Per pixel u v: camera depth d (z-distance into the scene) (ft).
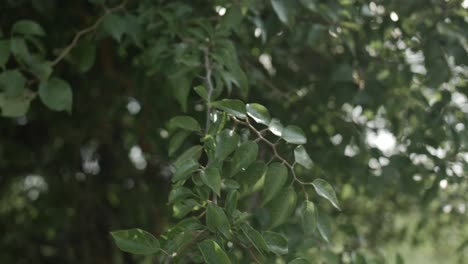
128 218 10.42
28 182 11.41
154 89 7.75
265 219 5.45
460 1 5.88
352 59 6.81
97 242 11.07
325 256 5.45
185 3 6.33
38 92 5.04
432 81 5.96
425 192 6.53
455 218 8.68
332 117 7.07
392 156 6.62
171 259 3.63
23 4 7.46
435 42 5.92
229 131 3.77
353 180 7.02
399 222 11.41
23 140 10.82
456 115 6.51
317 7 5.80
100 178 11.06
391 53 6.63
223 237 3.76
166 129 7.90
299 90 7.39
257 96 6.95
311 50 7.66
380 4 6.31
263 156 5.68
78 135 10.42
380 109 7.30
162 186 10.11
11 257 10.69
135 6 6.30
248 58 6.79
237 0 5.16
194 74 5.11
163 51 5.61
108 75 8.92
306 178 6.11
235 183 3.79
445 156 6.57
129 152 10.33
